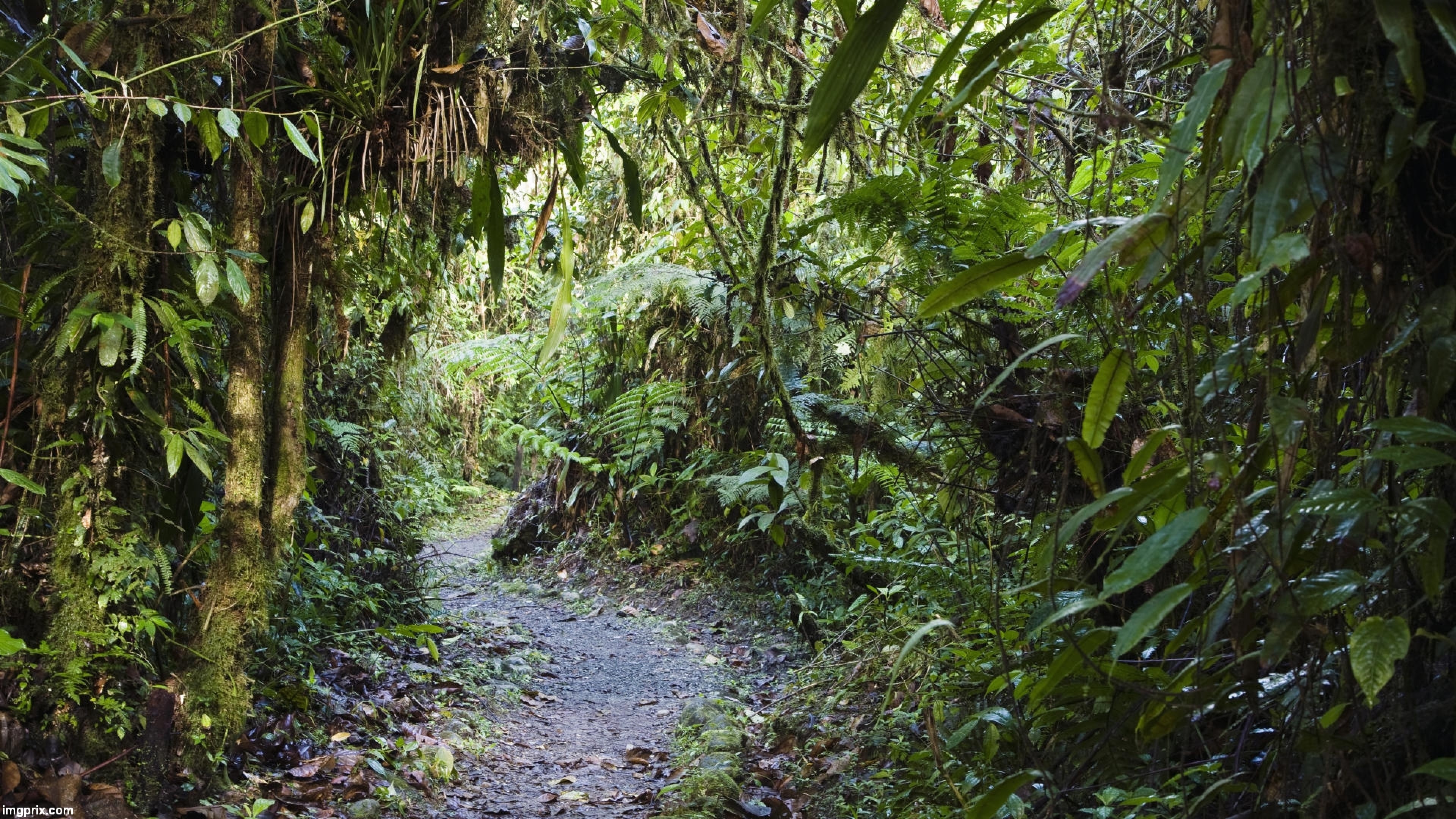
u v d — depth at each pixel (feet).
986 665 9.30
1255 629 4.39
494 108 9.84
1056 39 11.46
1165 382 7.48
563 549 27.25
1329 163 3.77
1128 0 8.02
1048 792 6.07
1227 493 4.48
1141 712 5.56
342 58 9.36
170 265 8.79
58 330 8.41
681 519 24.77
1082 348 7.98
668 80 10.77
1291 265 4.30
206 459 8.84
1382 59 4.01
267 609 9.55
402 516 19.76
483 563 28.27
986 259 9.18
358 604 16.07
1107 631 4.71
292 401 9.80
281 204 9.71
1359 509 3.73
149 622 8.59
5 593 8.46
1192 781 5.97
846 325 12.97
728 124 12.32
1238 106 3.72
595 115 11.48
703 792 11.73
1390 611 4.33
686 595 23.08
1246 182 4.19
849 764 12.21
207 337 9.25
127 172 8.13
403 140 9.68
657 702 16.98
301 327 9.85
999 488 9.17
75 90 8.64
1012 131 12.14
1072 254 7.84
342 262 10.38
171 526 9.46
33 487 7.55
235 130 7.72
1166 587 6.95
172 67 8.33
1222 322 6.83
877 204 9.16
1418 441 3.69
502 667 17.70
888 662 13.46
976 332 9.30
